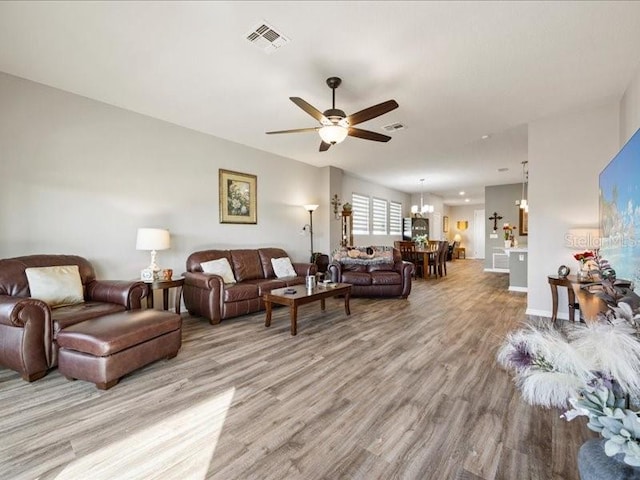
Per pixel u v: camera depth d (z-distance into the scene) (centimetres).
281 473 145
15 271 269
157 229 365
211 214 472
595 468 66
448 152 561
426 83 309
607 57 266
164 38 242
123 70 290
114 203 369
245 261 474
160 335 257
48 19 221
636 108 289
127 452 158
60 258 309
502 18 218
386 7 208
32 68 288
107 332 225
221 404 202
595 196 371
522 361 72
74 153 338
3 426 178
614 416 58
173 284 361
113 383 223
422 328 361
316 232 670
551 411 191
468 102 352
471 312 434
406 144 512
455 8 209
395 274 535
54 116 324
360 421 183
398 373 245
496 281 725
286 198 600
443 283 701
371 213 883
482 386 224
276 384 228
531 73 291
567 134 387
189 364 262
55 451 159
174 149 425
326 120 282
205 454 157
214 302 373
